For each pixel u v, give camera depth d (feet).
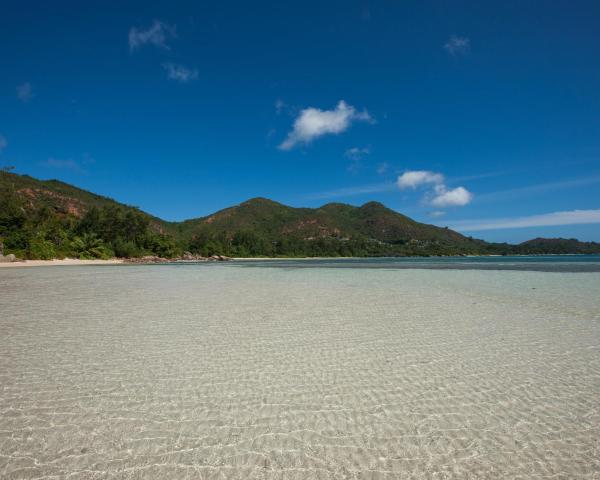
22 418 13.75
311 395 16.15
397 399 15.75
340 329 29.07
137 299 46.26
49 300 45.06
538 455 11.57
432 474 10.62
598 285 64.59
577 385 17.31
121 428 13.07
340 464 11.09
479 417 14.14
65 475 10.41
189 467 10.86
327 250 551.59
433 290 57.21
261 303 42.86
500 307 39.96
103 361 20.70
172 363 20.44
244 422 13.64
